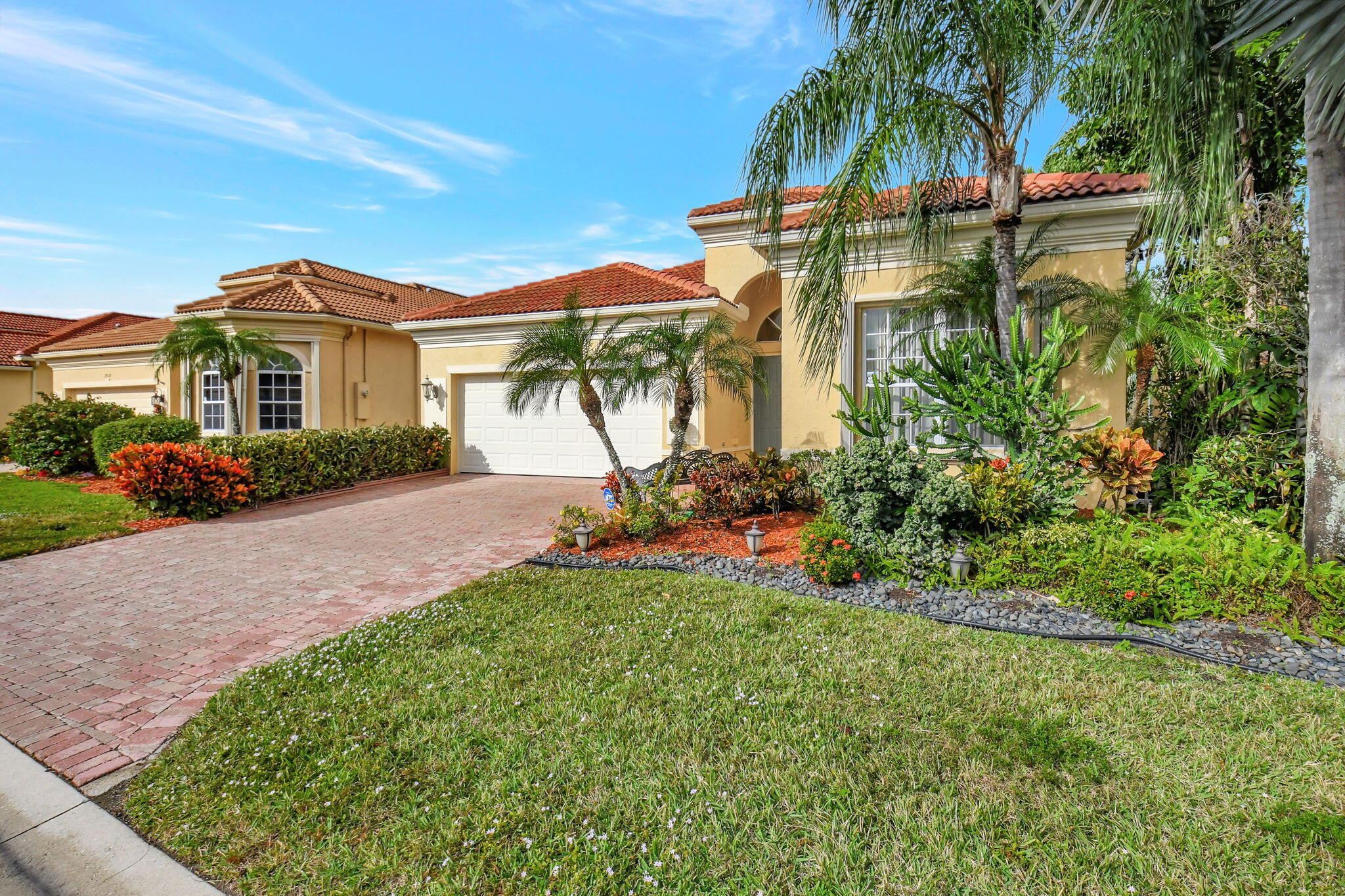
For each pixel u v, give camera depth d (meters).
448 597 6.34
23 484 14.70
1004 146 7.59
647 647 4.91
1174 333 7.42
